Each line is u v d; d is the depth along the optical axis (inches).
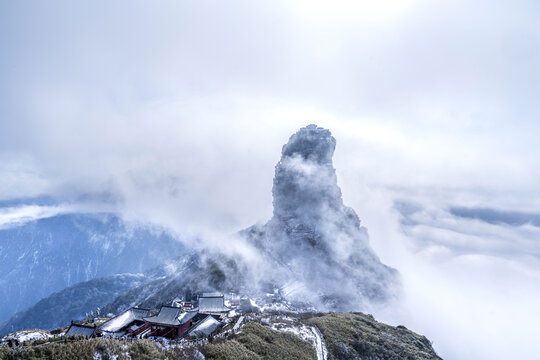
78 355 1633.9
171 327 3127.5
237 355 2172.7
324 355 2883.9
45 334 2930.6
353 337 3501.5
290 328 3321.9
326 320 3946.9
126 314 3533.5
